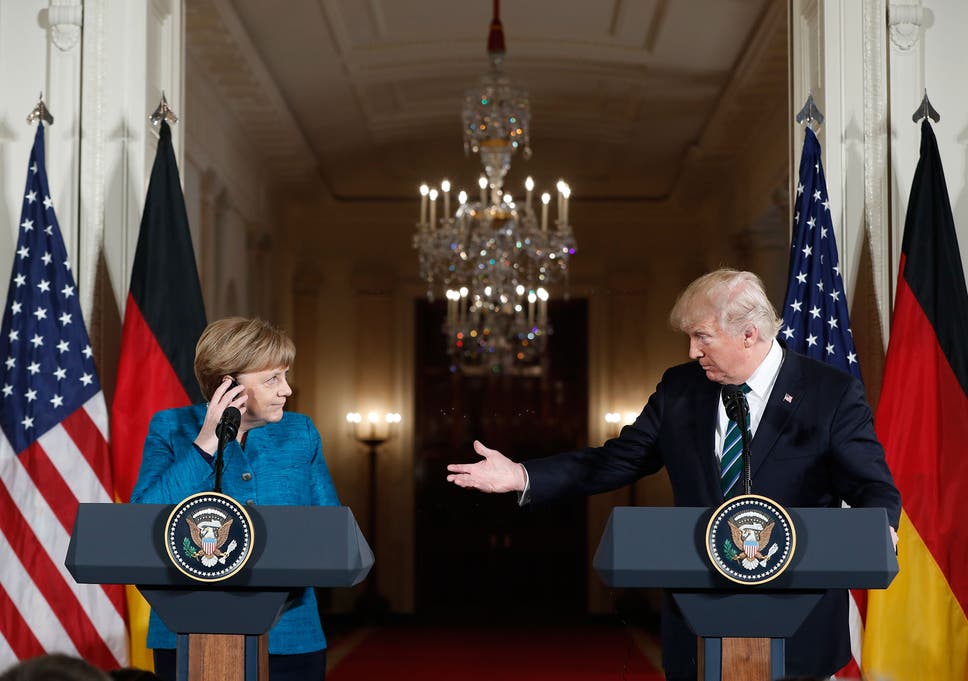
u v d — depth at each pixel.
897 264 4.93
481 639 12.77
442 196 14.52
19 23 5.27
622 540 2.30
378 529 14.47
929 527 4.40
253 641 2.41
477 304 10.33
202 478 2.78
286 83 10.42
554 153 12.89
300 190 13.52
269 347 3.02
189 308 4.89
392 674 10.39
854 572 2.28
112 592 4.64
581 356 14.80
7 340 4.72
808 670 3.07
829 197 4.99
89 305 5.12
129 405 4.75
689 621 2.38
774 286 11.60
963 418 4.43
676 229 14.67
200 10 8.17
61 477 4.64
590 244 14.73
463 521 14.71
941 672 4.34
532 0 8.94
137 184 5.21
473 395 14.83
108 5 5.26
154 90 5.44
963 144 5.00
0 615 4.52
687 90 10.53
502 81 8.88
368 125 11.77
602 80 10.44
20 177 5.19
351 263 14.78
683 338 14.53
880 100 5.02
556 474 3.24
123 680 1.71
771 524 2.28
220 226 10.59
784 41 8.63
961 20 5.06
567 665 10.95
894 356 4.52
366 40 9.70
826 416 3.07
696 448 3.17
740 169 11.81
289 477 3.15
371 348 14.62
